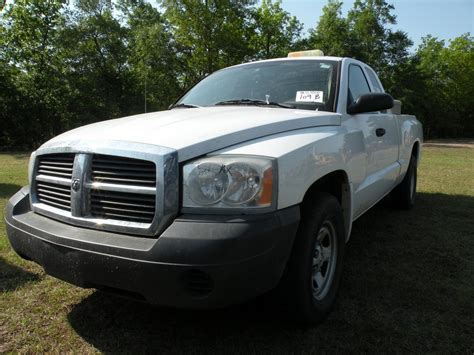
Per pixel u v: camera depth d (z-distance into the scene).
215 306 2.05
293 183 2.31
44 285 3.24
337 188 3.15
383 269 3.59
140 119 2.81
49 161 2.62
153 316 2.80
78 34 28.73
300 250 2.41
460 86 43.16
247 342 2.49
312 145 2.56
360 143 3.34
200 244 1.99
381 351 2.39
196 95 3.96
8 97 23.00
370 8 33.59
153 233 2.13
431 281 3.34
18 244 2.58
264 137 2.48
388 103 3.41
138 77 30.52
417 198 6.67
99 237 2.21
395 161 4.80
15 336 2.54
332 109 3.29
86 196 2.34
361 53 31.92
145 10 32.72
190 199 2.13
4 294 3.08
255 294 2.10
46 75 24.92
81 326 2.67
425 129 40.94
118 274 2.11
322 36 32.53
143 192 2.16
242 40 27.89
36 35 24.89
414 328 2.63
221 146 2.28
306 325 2.62
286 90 3.55
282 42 31.56
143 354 2.38
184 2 26.77
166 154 2.13
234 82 3.88
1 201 6.12
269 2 31.33
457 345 2.45
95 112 28.53
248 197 2.12
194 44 27.58
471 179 8.84
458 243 4.30
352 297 3.05
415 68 34.97
